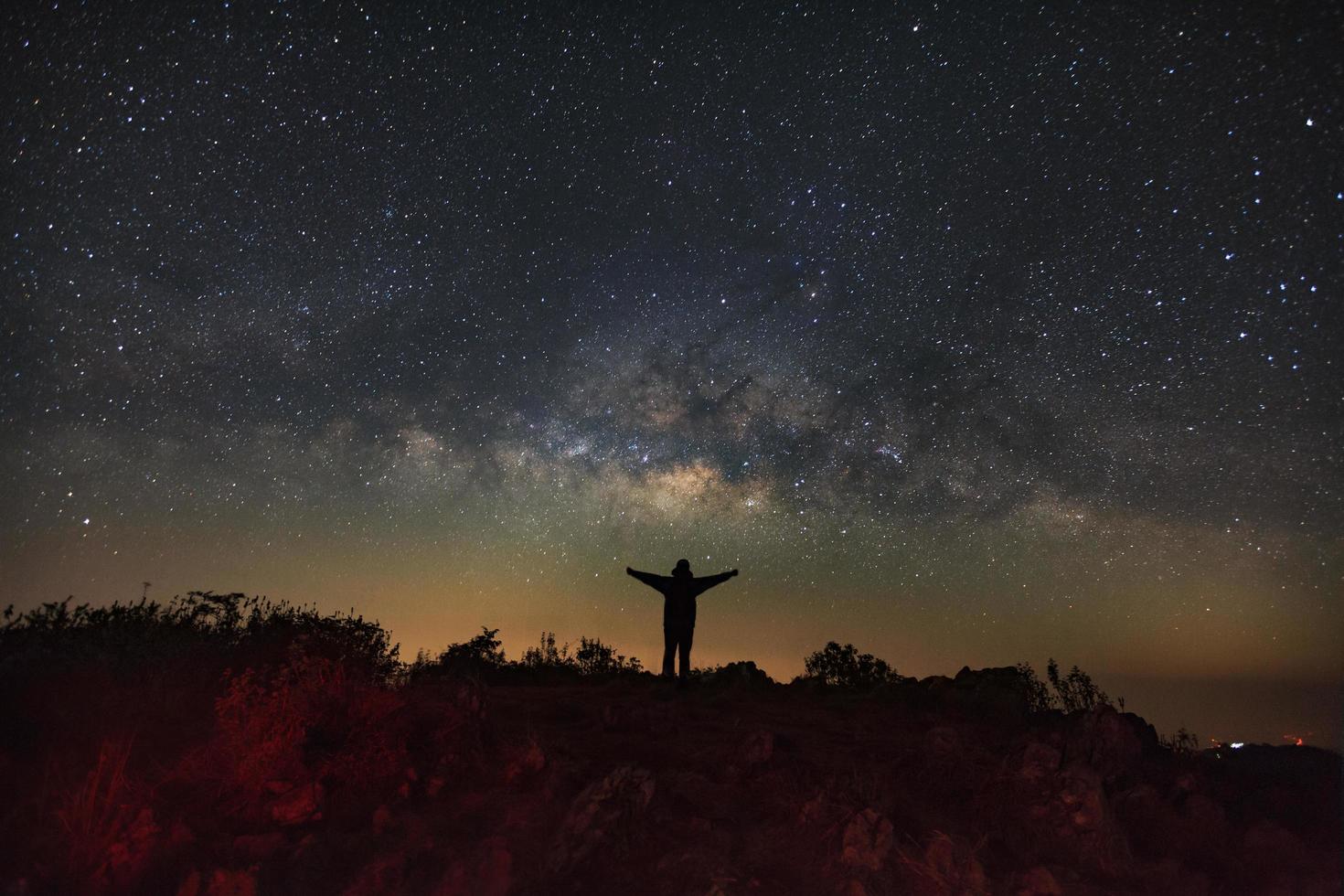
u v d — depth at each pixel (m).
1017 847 5.73
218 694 7.36
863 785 6.10
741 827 5.66
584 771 6.44
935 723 9.34
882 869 5.02
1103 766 7.34
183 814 5.20
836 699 11.27
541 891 4.59
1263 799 6.95
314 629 8.84
